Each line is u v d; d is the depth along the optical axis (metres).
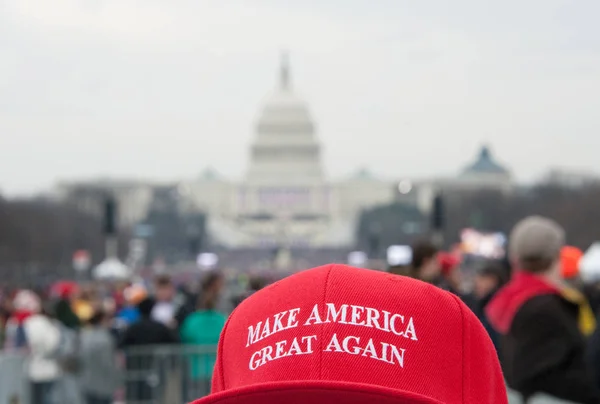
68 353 31.30
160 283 34.50
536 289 11.80
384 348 5.40
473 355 5.65
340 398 5.17
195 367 29.38
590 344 14.51
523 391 11.38
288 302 5.57
